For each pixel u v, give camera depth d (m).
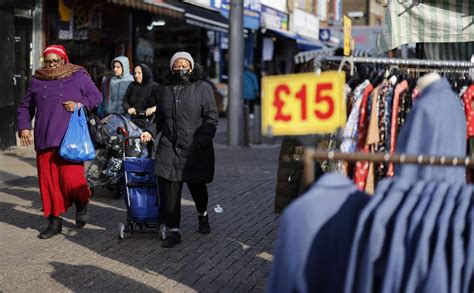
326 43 28.97
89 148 7.05
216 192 9.86
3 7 12.87
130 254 6.57
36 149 7.07
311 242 3.06
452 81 5.68
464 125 3.83
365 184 5.05
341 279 3.12
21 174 10.93
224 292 5.51
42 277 5.82
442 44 8.38
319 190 3.12
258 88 24.31
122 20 16.48
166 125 6.74
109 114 9.06
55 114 6.97
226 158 13.67
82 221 7.61
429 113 3.66
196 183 6.94
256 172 11.84
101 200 9.23
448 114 3.69
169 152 6.69
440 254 2.98
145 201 7.06
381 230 2.95
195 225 7.79
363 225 2.98
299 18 27.28
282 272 3.08
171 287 5.62
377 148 5.18
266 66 28.53
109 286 5.62
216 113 6.77
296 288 3.06
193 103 6.65
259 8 22.23
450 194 3.09
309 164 3.33
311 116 3.56
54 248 6.75
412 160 3.25
